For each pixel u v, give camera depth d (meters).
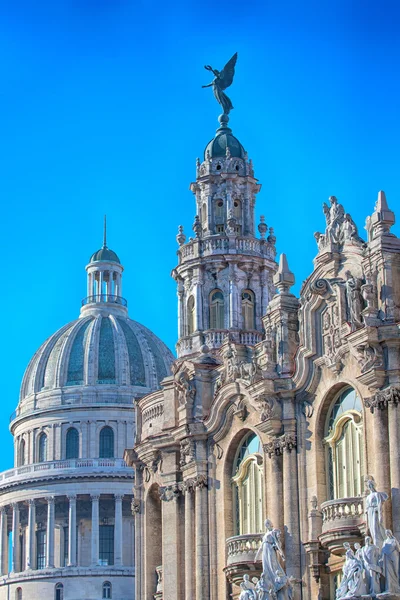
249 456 86.75
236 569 83.62
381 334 73.50
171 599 92.06
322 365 79.56
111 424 181.12
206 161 107.19
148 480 100.25
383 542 69.06
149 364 187.25
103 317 192.00
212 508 89.44
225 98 110.06
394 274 74.81
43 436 183.88
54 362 187.25
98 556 172.00
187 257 105.19
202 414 91.56
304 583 78.56
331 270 79.62
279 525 81.06
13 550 177.62
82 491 173.38
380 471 72.56
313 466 79.44
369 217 76.94
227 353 88.62
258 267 104.38
